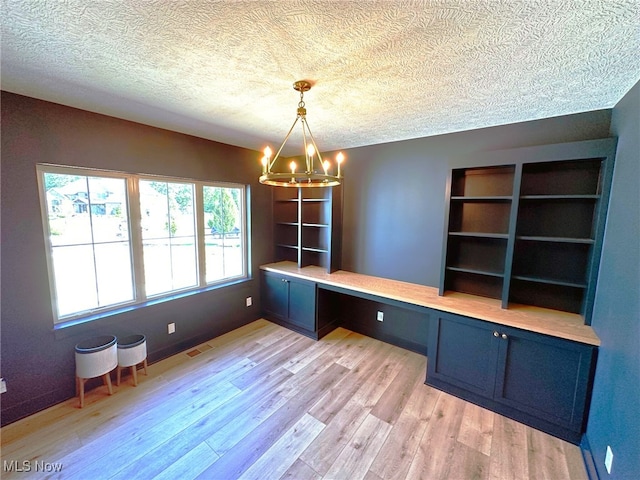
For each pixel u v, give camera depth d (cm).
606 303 172
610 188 184
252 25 121
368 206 341
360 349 319
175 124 264
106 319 248
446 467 171
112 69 161
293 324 363
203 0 105
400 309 323
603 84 168
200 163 312
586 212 213
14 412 202
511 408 211
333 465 172
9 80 174
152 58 149
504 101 199
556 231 225
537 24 117
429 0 104
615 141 181
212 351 309
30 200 205
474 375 226
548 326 196
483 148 262
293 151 382
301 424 204
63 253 227
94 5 107
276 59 149
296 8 110
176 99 204
